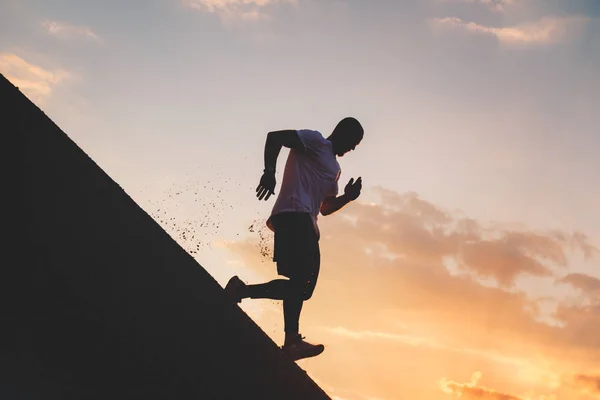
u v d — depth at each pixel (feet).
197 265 10.00
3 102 8.27
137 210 9.34
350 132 15.40
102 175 9.04
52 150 8.63
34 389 9.83
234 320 10.46
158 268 9.60
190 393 10.94
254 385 11.10
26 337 9.76
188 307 10.01
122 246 9.26
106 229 9.14
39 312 9.74
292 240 13.99
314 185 14.46
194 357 10.50
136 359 10.40
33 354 9.84
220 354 10.59
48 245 9.12
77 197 8.88
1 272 9.41
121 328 10.02
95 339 10.12
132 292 9.62
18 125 8.41
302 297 13.89
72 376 10.18
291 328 13.69
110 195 9.11
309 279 14.06
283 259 14.03
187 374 10.68
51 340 9.94
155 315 9.91
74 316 9.82
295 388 11.50
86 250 9.18
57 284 9.52
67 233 9.04
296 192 14.23
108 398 10.50
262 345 10.89
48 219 8.90
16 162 8.51
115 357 10.32
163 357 10.42
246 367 10.89
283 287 13.66
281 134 14.20
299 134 14.38
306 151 14.49
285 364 11.27
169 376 10.67
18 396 9.67
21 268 9.37
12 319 9.65
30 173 8.58
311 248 14.07
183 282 9.84
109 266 9.33
